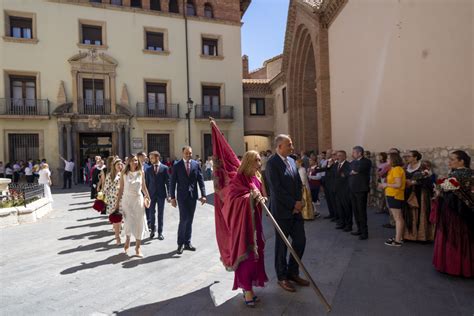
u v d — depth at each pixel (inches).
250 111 1061.8
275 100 1050.7
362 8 412.8
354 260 202.7
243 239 144.6
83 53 869.8
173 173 241.3
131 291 167.8
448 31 259.8
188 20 990.4
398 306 141.3
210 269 198.2
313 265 196.1
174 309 146.3
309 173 410.0
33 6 834.2
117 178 276.8
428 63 286.5
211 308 146.2
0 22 808.3
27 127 821.9
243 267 146.3
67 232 305.9
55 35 852.6
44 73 841.5
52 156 839.7
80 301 157.0
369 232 274.1
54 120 844.0
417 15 299.3
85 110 876.0
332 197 324.5
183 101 977.5
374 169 394.3
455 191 173.3
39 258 226.2
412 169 265.0
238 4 1044.5
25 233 303.3
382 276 175.6
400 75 331.9
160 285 175.0
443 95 268.2
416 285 162.9
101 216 387.9
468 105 240.2
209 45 1029.8
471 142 238.4
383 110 368.5
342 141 489.1
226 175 172.4
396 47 336.8
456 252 170.7
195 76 993.5
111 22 908.0
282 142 167.2
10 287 175.9
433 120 282.7
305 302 148.2
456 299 146.7
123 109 902.4
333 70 521.0
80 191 682.2
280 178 164.9
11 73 818.8
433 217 183.9
